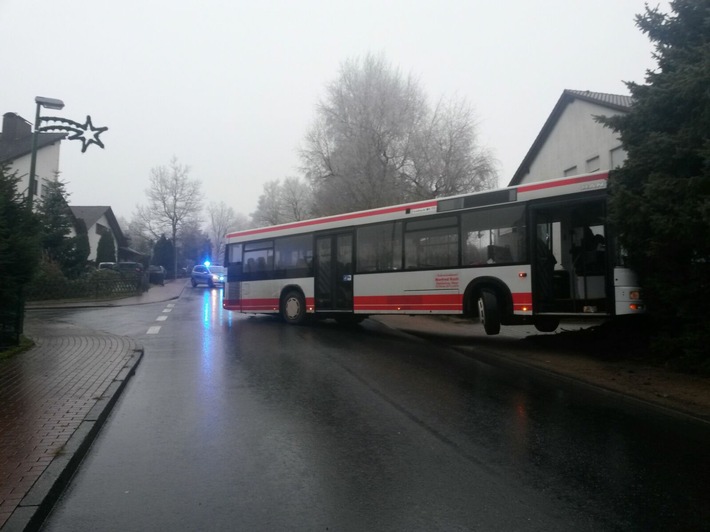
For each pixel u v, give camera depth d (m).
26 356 9.62
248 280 16.83
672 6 8.76
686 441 5.38
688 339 8.27
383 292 13.17
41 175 35.75
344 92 33.50
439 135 31.25
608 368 8.96
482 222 11.37
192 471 4.57
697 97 7.52
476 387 7.71
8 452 4.71
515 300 10.72
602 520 3.66
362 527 3.57
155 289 38.88
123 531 3.55
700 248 7.72
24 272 10.01
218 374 8.48
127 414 6.31
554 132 25.36
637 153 8.43
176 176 63.56
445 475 4.46
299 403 6.74
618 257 9.38
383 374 8.52
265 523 3.64
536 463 4.74
